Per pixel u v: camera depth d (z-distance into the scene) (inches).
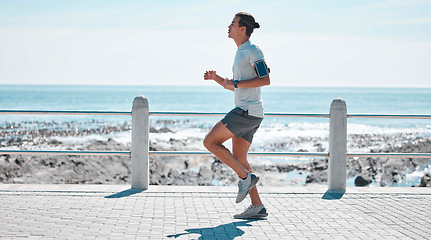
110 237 165.0
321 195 243.4
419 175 559.2
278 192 249.0
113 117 1493.6
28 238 161.6
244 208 213.8
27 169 513.7
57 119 1360.7
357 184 510.6
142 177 252.2
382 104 3312.0
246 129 189.9
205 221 190.2
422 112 2817.4
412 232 176.2
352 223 189.0
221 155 189.0
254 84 183.9
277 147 777.6
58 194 235.3
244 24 190.7
